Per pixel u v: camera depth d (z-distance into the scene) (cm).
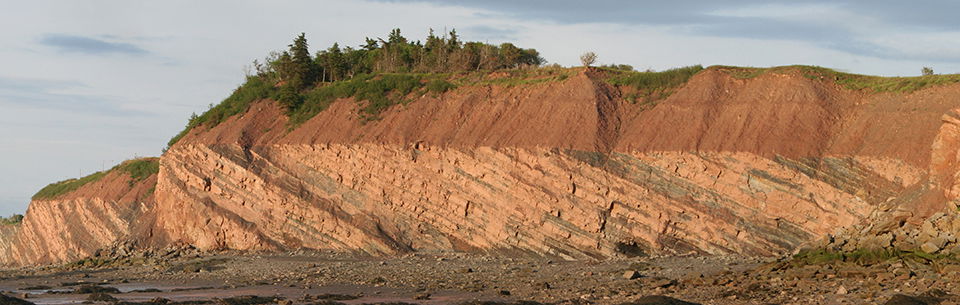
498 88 5728
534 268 4338
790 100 4912
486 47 7438
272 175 5778
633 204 4716
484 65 7319
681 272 3912
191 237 5972
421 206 5284
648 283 3622
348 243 5403
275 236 5662
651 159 4781
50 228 7769
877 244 3769
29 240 8106
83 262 5969
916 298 2844
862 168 4412
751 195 4512
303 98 6344
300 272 4634
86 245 7138
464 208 5138
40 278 5006
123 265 5694
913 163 4303
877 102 4809
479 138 5284
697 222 4572
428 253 5097
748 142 4662
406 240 5281
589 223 4766
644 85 5438
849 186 4369
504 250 4972
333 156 5612
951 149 4109
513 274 4188
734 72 5366
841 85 5056
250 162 5897
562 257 4791
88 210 7325
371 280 4141
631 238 4688
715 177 4609
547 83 5578
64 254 7338
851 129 4691
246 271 4856
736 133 4762
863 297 2980
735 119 4866
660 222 4638
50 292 3919
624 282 3719
